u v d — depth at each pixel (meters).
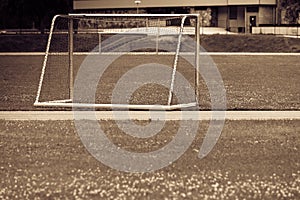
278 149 13.47
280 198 9.70
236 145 13.92
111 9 91.69
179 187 10.27
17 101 21.92
